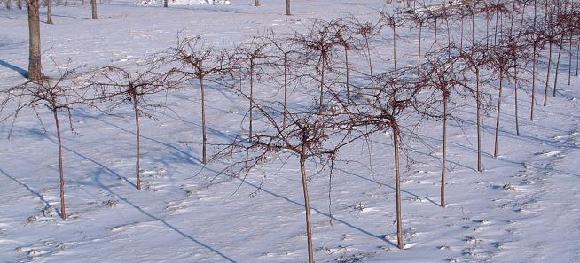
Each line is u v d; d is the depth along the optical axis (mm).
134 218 13578
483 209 13414
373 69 27828
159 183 15875
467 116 20844
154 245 12070
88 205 14445
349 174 16172
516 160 16734
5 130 20797
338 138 19141
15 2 69500
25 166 17438
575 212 12945
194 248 11859
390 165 16719
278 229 12703
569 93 23438
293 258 11234
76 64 29234
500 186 14773
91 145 19188
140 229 12906
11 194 15227
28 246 12141
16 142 19641
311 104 22906
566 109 21500
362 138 19109
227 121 21312
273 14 46531
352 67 28016
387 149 18109
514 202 13711
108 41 35125
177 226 13039
